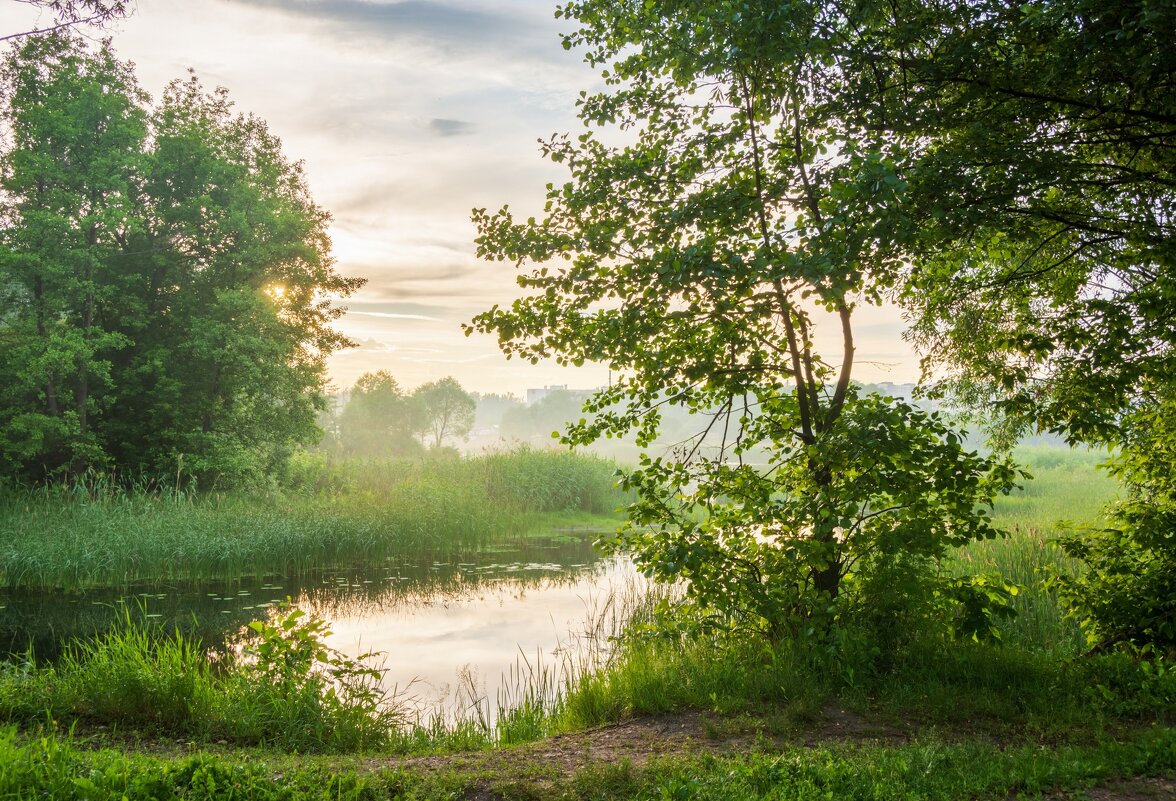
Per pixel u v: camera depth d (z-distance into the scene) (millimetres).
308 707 8336
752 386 10008
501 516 29812
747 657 9078
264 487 31406
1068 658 9312
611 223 9609
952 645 8938
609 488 35906
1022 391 9680
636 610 14695
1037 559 14805
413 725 8812
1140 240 8836
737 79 9234
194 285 34312
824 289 7637
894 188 7301
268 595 17969
